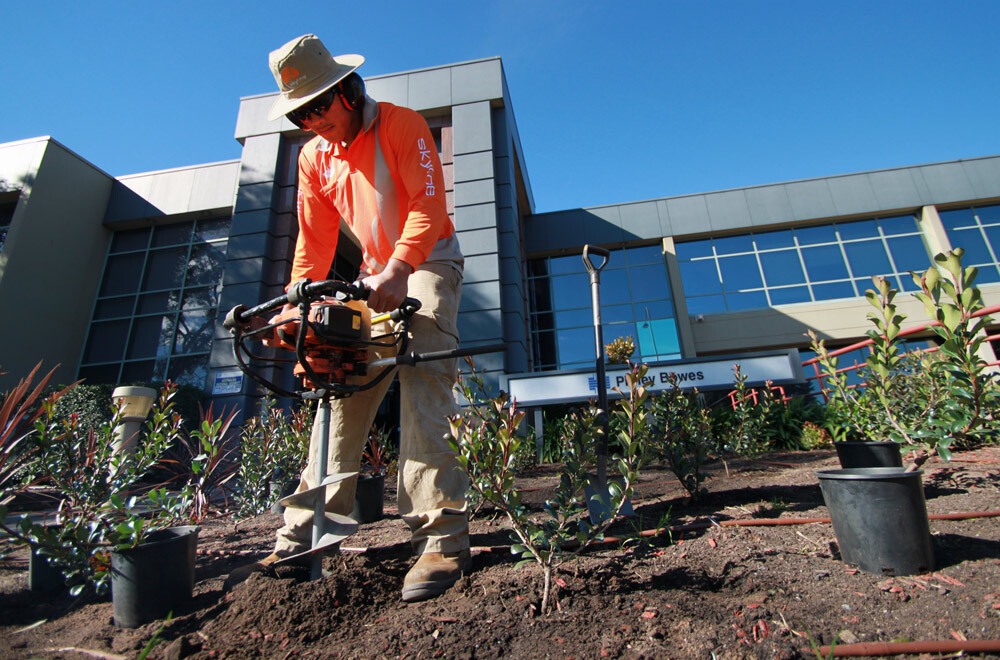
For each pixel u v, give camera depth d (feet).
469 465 5.07
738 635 3.88
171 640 4.59
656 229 42.50
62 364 31.53
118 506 5.67
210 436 8.99
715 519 6.77
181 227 35.09
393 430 31.40
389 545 7.02
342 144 6.36
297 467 11.85
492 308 27.02
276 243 29.43
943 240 39.47
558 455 19.56
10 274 29.22
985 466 8.66
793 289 41.04
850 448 8.70
